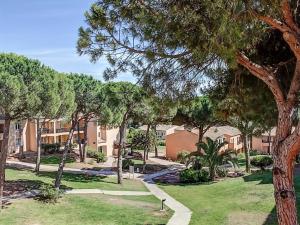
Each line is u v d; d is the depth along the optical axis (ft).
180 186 104.94
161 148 232.32
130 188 99.81
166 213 69.05
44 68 63.62
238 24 25.05
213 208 69.31
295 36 27.17
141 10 29.89
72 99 74.74
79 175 116.26
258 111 37.81
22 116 63.67
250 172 120.88
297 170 90.74
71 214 65.05
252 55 33.53
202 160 113.60
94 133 188.24
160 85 34.06
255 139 212.84
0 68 57.57
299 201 57.88
